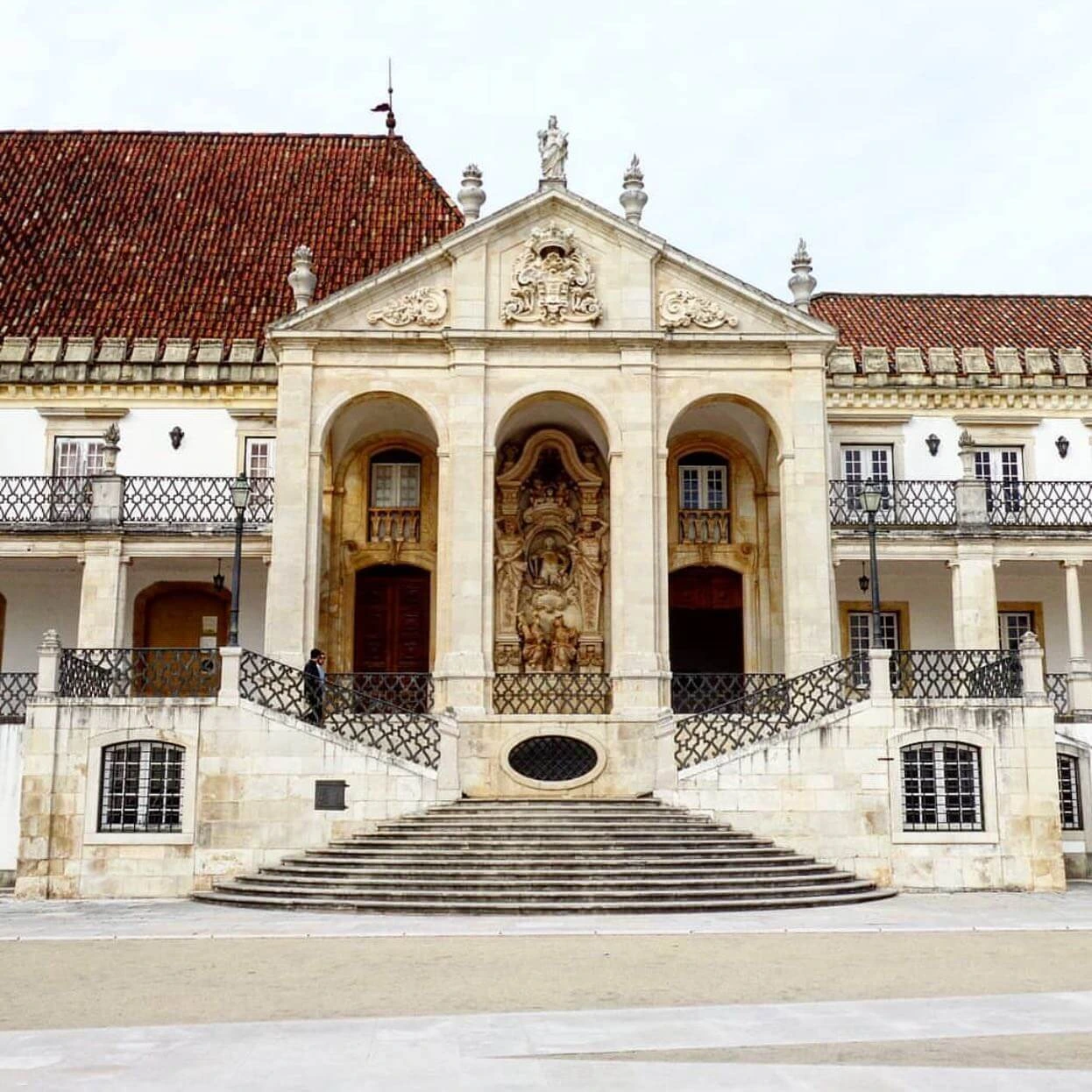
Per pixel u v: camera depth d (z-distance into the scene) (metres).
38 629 31.42
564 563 30.86
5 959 14.91
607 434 27.91
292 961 14.61
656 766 24.06
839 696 24.52
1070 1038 10.35
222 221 36.00
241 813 22.88
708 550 31.44
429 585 31.47
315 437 27.56
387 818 22.95
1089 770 26.94
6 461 31.28
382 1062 9.47
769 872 21.31
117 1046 10.11
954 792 23.45
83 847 22.78
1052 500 32.34
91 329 32.41
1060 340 35.50
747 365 28.39
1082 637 31.75
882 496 29.75
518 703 27.70
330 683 24.89
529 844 21.64
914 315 37.22
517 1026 10.77
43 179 36.84
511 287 28.28
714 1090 8.59
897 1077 8.97
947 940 16.22
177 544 29.83
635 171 29.33
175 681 26.36
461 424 27.48
